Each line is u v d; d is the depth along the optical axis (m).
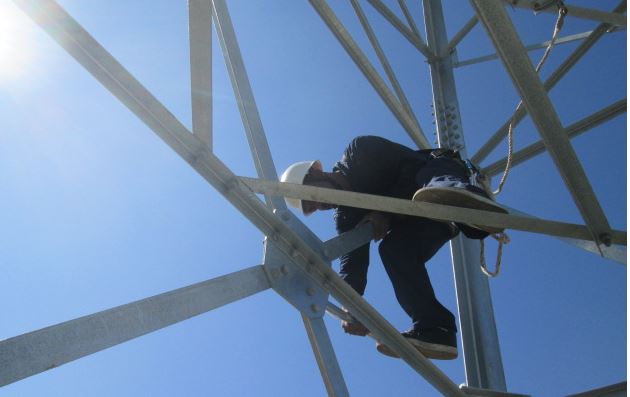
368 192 5.42
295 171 5.55
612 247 5.05
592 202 4.11
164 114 3.71
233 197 4.19
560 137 3.86
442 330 5.00
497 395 5.61
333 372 4.71
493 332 6.76
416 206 4.10
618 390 5.02
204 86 3.93
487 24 3.46
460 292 7.08
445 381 5.20
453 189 4.21
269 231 4.49
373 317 4.87
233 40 5.18
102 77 3.54
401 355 5.04
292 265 4.70
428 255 5.38
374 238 5.39
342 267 5.58
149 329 3.40
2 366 2.72
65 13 3.26
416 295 5.13
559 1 4.11
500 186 4.96
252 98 5.09
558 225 4.20
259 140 4.99
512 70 3.66
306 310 4.70
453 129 8.20
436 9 9.04
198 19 3.83
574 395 5.15
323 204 5.84
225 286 4.06
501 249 4.68
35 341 2.86
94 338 3.10
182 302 3.66
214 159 3.97
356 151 5.41
